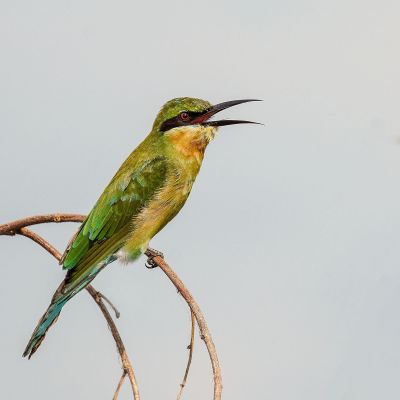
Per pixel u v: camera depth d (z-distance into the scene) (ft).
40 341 27.55
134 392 23.75
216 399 21.17
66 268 32.94
